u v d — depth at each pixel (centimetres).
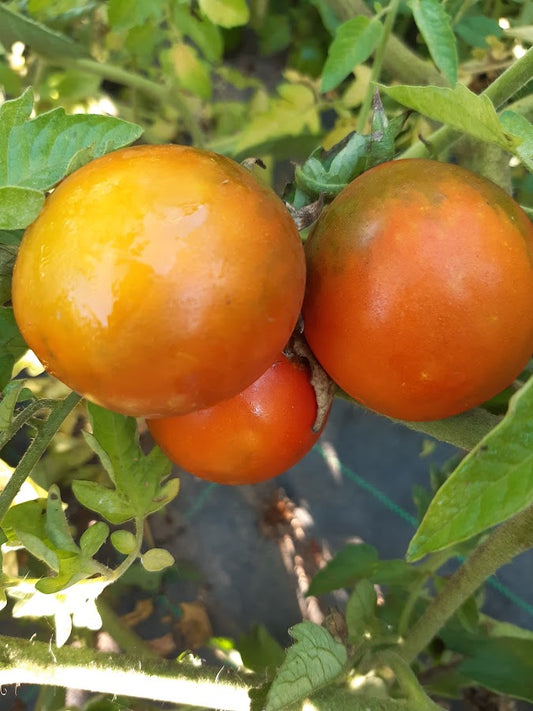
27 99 15
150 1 31
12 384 17
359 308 15
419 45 42
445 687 35
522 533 22
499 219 15
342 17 35
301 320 17
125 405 14
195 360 13
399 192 15
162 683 20
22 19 32
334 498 46
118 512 20
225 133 44
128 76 39
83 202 13
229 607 44
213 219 13
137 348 13
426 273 14
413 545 11
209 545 45
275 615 44
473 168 28
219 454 18
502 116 15
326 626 29
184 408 14
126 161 13
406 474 46
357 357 15
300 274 14
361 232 15
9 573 33
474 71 36
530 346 15
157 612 43
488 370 15
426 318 14
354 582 32
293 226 14
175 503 45
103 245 12
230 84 49
